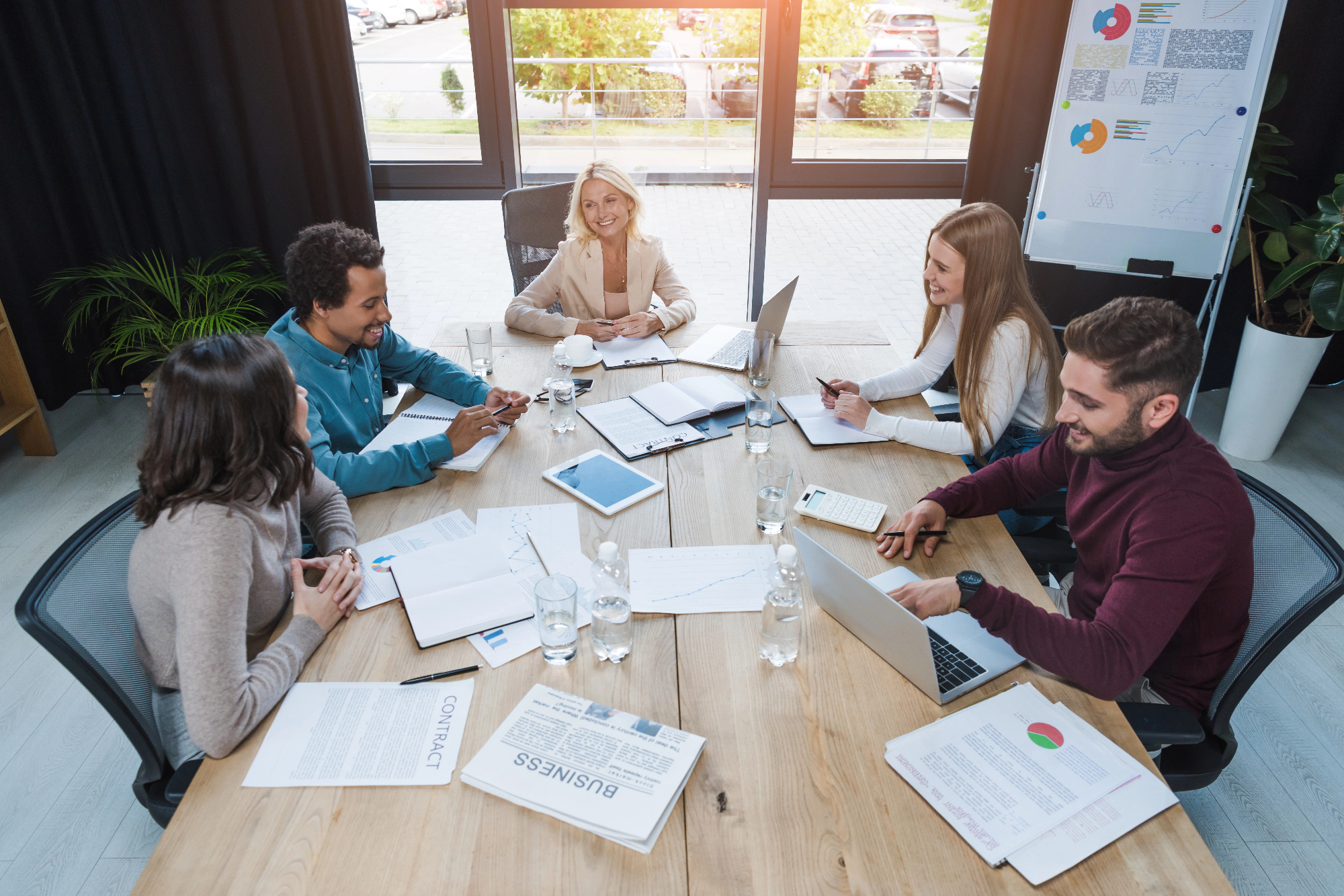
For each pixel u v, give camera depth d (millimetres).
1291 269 2990
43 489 3023
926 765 1095
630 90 4020
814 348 2459
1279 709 2133
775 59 3430
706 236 5188
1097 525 1406
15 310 3348
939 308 2199
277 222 3430
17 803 1854
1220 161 3000
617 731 1138
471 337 2248
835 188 3701
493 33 3361
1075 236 3275
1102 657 1187
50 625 1158
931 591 1290
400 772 1086
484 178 3643
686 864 976
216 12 3086
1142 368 1225
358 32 3391
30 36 3055
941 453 1919
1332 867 1741
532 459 1857
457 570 1449
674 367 2336
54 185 3281
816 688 1229
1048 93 3279
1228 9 2848
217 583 1120
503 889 946
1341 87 3211
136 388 3748
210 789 1059
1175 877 965
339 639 1311
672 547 1547
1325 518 2908
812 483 1773
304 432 1475
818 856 986
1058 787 1066
